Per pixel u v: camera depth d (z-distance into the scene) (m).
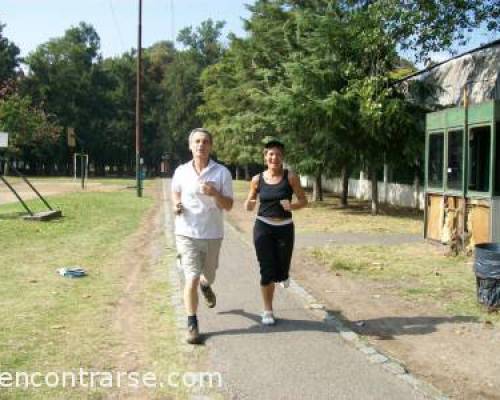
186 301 6.19
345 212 22.55
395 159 21.12
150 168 89.06
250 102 31.89
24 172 79.25
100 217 18.83
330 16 21.11
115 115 82.19
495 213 11.04
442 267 10.69
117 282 9.00
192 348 5.93
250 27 29.25
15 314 6.99
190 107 84.19
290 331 6.56
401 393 4.92
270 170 6.73
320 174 23.95
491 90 18.52
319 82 20.45
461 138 12.18
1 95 61.28
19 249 11.85
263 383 5.07
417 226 17.62
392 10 17.64
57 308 7.32
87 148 78.00
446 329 6.85
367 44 19.12
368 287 9.02
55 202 24.06
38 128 62.94
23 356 5.56
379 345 6.29
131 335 6.30
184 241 6.26
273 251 6.72
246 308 7.53
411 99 21.20
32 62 75.62
